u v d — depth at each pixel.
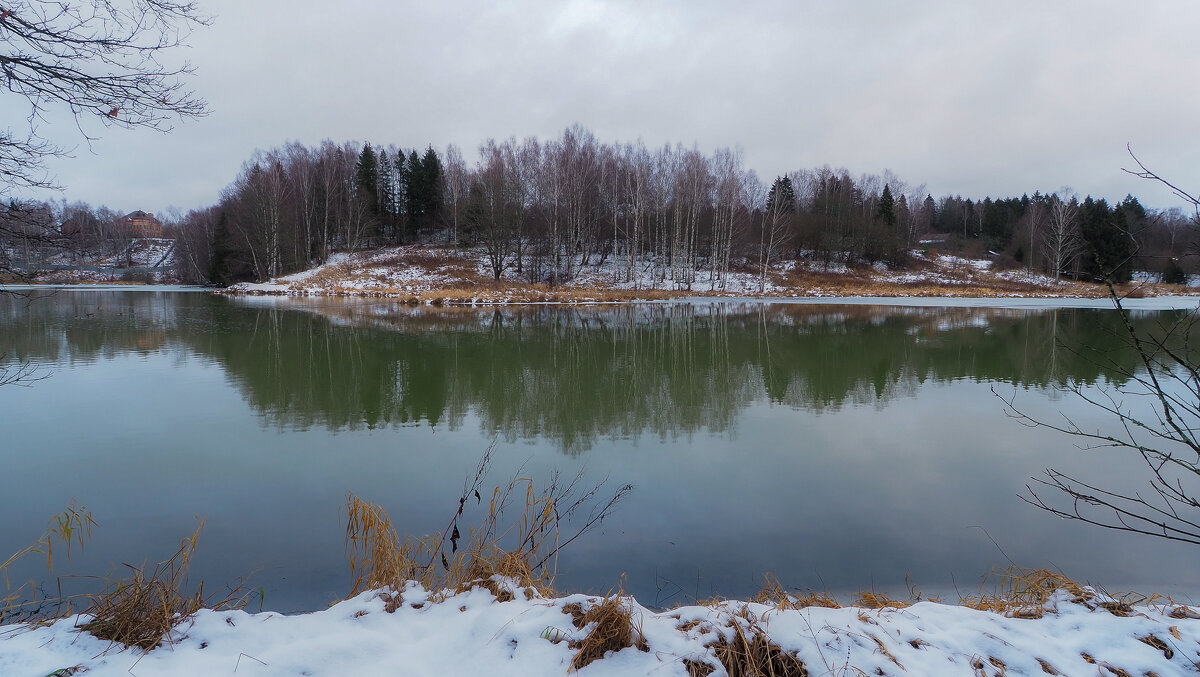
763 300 33.59
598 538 4.61
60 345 14.45
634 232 38.72
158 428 7.61
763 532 4.73
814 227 47.25
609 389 10.20
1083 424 7.82
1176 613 2.88
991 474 6.07
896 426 7.84
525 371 11.77
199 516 4.97
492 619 2.69
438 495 5.47
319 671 2.31
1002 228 62.81
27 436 7.23
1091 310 24.98
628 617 2.59
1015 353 13.84
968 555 4.37
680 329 19.27
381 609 2.85
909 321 21.48
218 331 17.41
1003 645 2.54
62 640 2.45
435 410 8.70
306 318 21.44
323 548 4.41
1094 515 5.04
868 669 2.36
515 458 6.52
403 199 51.22
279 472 6.04
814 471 6.13
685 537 4.64
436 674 2.31
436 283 36.56
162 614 2.65
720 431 7.61
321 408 8.74
